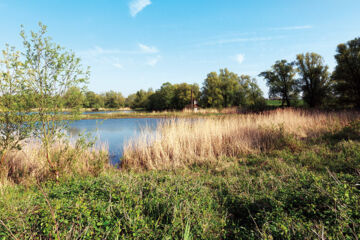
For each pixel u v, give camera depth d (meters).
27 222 2.38
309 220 2.51
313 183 3.31
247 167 5.75
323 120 10.84
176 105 53.97
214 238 2.44
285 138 7.49
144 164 7.10
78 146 5.57
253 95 39.25
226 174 5.24
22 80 4.52
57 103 4.89
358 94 16.92
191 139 8.41
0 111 4.52
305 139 8.22
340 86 17.81
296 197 3.06
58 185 4.22
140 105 82.75
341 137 7.78
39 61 4.67
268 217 2.64
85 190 3.63
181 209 2.88
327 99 20.72
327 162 5.35
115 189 3.50
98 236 2.27
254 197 3.39
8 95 4.46
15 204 3.16
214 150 7.77
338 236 2.13
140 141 8.37
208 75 45.44
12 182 5.01
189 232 2.42
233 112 27.12
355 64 16.66
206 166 6.31
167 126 9.58
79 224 2.33
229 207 3.29
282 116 11.55
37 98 4.70
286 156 6.27
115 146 10.17
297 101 25.44
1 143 4.82
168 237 2.24
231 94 42.50
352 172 4.39
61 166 5.29
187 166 6.49
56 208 2.59
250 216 2.86
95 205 2.79
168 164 6.67
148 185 3.78
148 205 3.02
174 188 3.65
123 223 2.55
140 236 2.31
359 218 2.39
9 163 5.82
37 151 5.82
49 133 4.99
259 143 7.94
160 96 58.22
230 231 2.69
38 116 4.72
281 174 4.60
